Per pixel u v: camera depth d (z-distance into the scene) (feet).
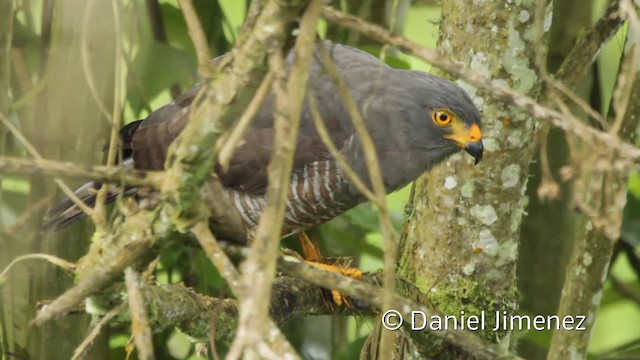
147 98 36.04
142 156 34.60
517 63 30.01
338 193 34.55
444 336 22.00
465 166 31.60
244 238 22.04
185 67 35.55
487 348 22.03
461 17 30.35
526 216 39.81
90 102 31.53
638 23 18.06
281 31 17.21
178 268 37.37
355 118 17.78
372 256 39.86
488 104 31.22
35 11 37.04
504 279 31.94
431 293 31.91
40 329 34.35
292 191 34.47
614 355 42.47
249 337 15.42
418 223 32.81
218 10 37.52
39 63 32.01
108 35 30.81
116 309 21.40
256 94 17.28
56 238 34.12
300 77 16.74
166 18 35.99
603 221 20.84
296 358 16.30
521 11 29.71
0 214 32.96
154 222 19.71
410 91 33.94
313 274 20.08
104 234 21.11
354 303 31.99
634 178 41.78
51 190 33.60
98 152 31.96
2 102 31.22
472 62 30.35
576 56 31.81
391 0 38.65
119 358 37.22
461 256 31.81
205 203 20.94
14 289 33.96
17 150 32.65
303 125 34.12
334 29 39.19
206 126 18.35
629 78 18.29
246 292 16.02
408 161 33.96
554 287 39.70
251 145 33.96
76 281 20.93
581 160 18.63
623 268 49.57
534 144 31.63
